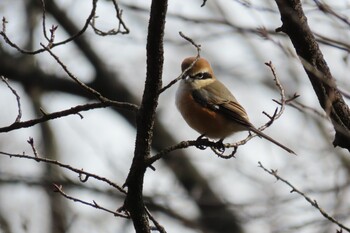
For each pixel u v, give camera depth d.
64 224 16.55
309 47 7.85
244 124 11.45
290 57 7.73
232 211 17.11
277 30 7.93
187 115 11.67
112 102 8.02
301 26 7.76
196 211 17.81
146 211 8.35
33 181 16.78
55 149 18.16
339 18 7.60
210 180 18.83
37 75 18.84
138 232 8.33
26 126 8.31
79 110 8.16
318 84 7.89
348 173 13.50
